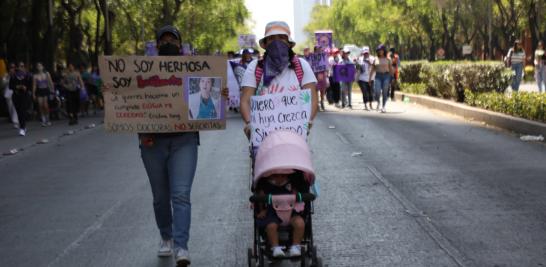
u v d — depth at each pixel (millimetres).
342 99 27766
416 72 33031
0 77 29938
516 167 12219
